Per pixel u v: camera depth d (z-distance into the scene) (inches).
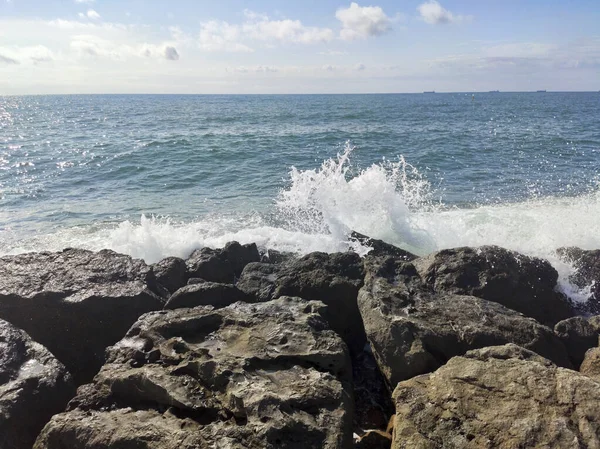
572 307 269.6
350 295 244.8
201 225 432.5
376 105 3169.3
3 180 643.5
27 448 162.1
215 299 242.1
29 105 3855.8
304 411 151.9
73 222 455.8
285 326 195.0
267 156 805.2
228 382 162.6
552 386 144.5
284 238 366.0
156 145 916.0
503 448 130.4
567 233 366.3
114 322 232.7
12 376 177.3
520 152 845.2
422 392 155.9
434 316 206.5
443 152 844.0
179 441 139.8
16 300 230.2
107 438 144.3
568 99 4800.7
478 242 362.6
